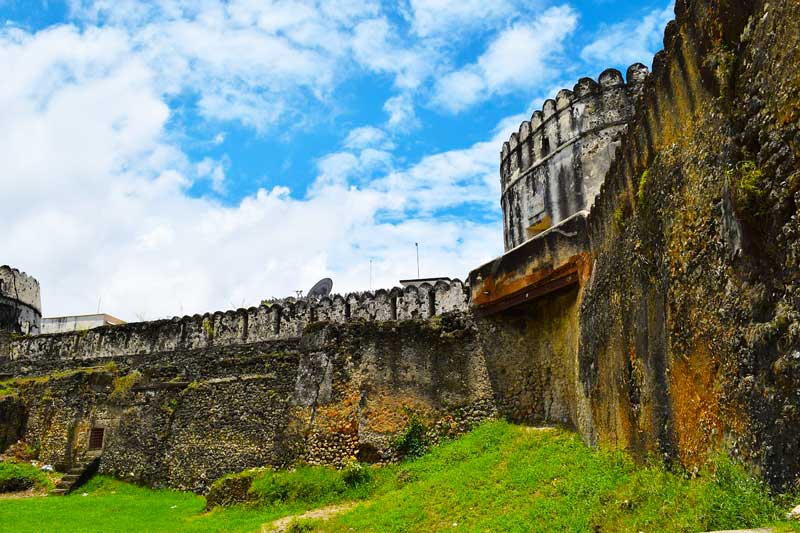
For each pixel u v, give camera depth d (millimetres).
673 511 6531
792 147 5059
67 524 13117
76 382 20906
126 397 19812
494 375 15367
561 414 13656
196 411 18438
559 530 8266
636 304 8898
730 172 5895
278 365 18219
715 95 6445
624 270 9508
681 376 7227
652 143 8273
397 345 15805
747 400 5676
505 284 14953
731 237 5996
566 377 13562
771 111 5371
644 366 8555
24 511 14555
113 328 22625
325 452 14938
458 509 10617
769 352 5316
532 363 14836
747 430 5684
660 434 7953
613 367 10094
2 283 27672
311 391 15781
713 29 6426
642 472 8297
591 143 16203
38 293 29969
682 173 7230
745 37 5840
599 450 10805
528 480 10859
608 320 10422
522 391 14820
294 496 13539
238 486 14242
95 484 18406
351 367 15586
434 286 17328
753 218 5516
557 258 13258
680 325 7219
